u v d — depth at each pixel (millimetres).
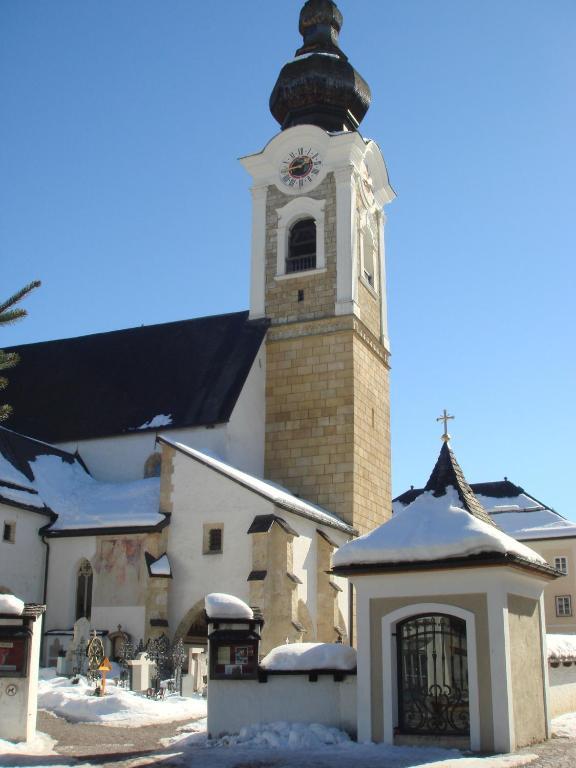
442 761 19234
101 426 52156
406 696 22766
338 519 49438
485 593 22172
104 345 58719
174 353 55375
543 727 23875
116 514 43406
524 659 23141
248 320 54844
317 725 23172
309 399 52125
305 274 54312
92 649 37219
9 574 41344
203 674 35688
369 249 58219
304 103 59031
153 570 40750
